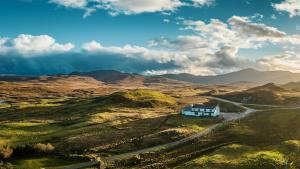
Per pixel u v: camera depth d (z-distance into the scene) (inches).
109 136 5408.5
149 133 5546.3
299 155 3759.8
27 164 4168.3
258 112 6727.4
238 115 6998.0
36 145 4665.4
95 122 6555.1
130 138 5280.5
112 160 4254.4
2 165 4087.1
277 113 6186.0
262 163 3511.3
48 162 4247.0
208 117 6791.3
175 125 6033.5
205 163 3602.4
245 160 3612.2
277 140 4544.8
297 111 6063.0
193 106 7135.8
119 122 6476.4
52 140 5324.8
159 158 4232.3
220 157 3772.1
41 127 6358.3
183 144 4753.9
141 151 4574.3
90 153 4613.7
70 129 6092.5
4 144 4808.1
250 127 5438.0
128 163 4141.2
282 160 3585.1
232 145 4259.4
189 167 3543.3
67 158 4392.2
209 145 4579.2
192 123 6136.8
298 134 4731.8
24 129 6190.9
